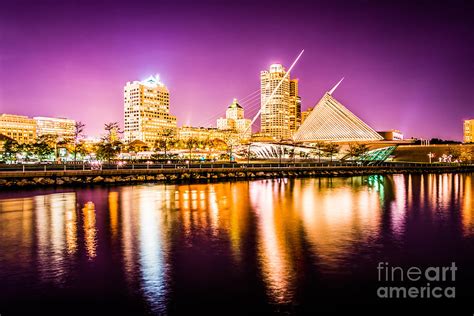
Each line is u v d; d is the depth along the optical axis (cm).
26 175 7012
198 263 2514
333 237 3186
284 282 2195
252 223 3753
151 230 3438
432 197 5894
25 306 1912
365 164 13712
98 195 5888
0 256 2664
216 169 9538
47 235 3244
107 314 1834
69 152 16525
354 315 1830
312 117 17350
